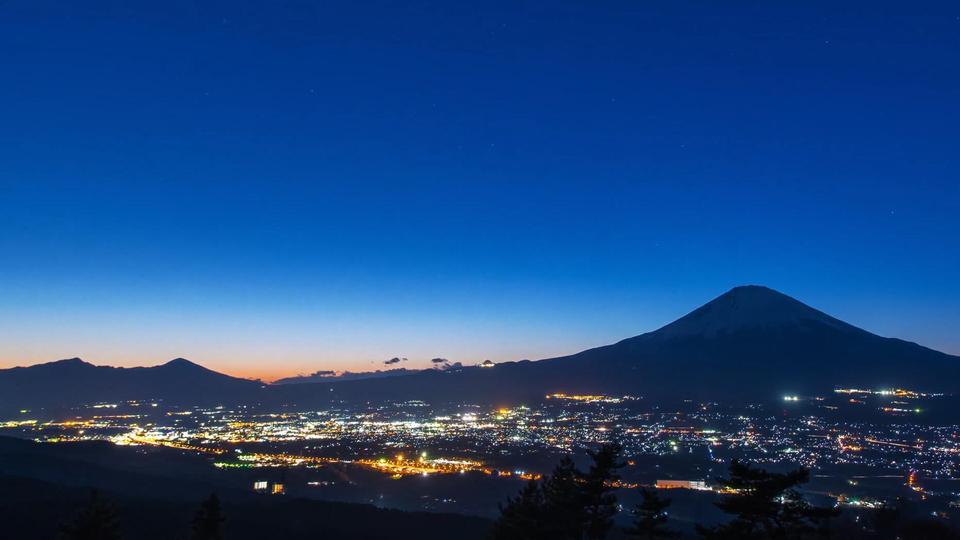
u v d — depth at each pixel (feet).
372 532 175.83
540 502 104.58
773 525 82.69
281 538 163.22
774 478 79.92
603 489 101.04
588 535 103.04
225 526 167.43
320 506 206.39
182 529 160.45
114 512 115.14
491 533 109.70
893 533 128.98
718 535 81.10
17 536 145.79
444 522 192.13
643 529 100.83
